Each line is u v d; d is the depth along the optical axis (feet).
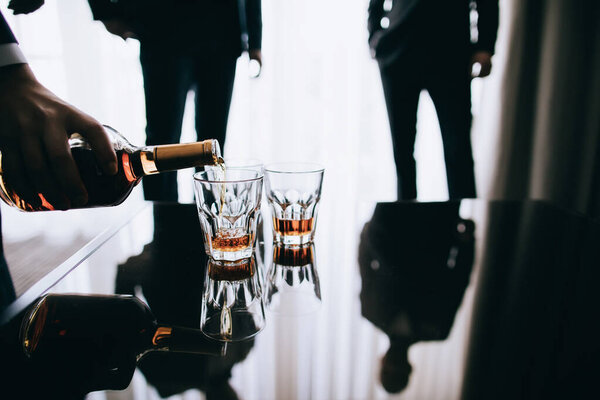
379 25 5.00
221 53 4.51
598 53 6.16
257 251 2.23
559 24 6.14
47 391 1.29
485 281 1.83
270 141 6.75
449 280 1.84
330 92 6.68
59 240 4.28
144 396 1.27
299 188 2.18
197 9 4.24
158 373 1.36
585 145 6.57
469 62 4.85
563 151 6.65
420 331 1.53
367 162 6.98
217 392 1.28
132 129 6.77
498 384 1.29
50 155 1.83
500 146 6.75
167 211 2.66
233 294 1.78
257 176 2.13
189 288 1.82
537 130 6.63
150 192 4.44
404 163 5.50
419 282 1.83
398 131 5.36
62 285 1.81
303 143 6.88
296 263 2.06
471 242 2.19
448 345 1.46
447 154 5.18
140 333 1.53
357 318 1.61
